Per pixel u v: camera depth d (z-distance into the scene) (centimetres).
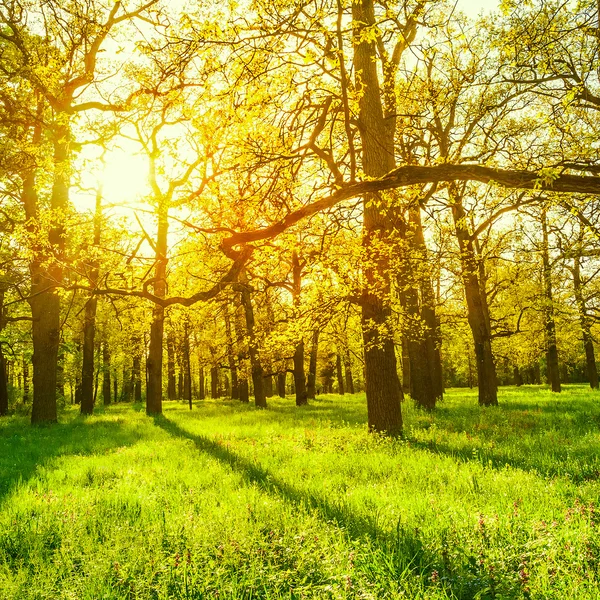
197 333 2548
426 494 613
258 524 526
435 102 1023
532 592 352
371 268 1017
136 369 4284
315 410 2077
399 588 371
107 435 1440
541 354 3183
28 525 577
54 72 1059
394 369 1170
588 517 493
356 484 702
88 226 1254
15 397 3444
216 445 1127
